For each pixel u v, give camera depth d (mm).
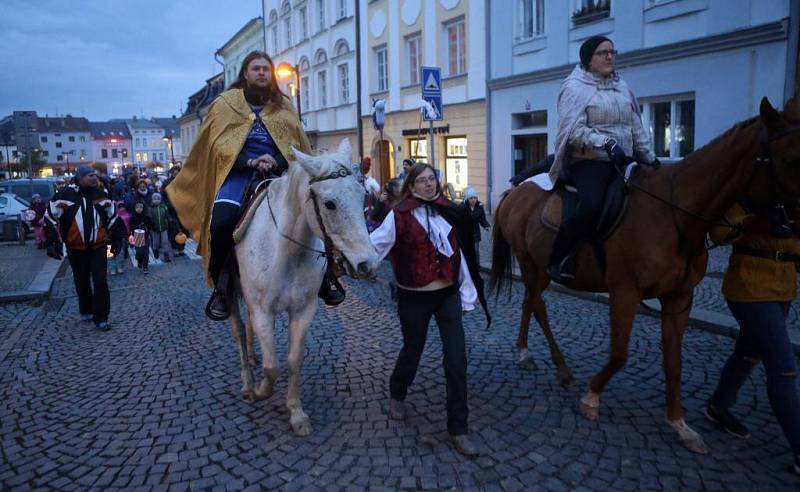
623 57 12930
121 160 113312
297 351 4086
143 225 11523
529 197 4906
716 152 3479
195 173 4723
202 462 3770
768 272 3422
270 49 35031
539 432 4012
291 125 4613
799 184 3102
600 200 3924
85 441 4121
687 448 3742
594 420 4160
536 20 15688
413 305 3900
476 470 3564
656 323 6406
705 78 11414
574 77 4203
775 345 3410
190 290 9508
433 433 4055
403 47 21422
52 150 106688
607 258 3885
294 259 3926
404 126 22031
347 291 8703
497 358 5492
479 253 11344
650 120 12906
